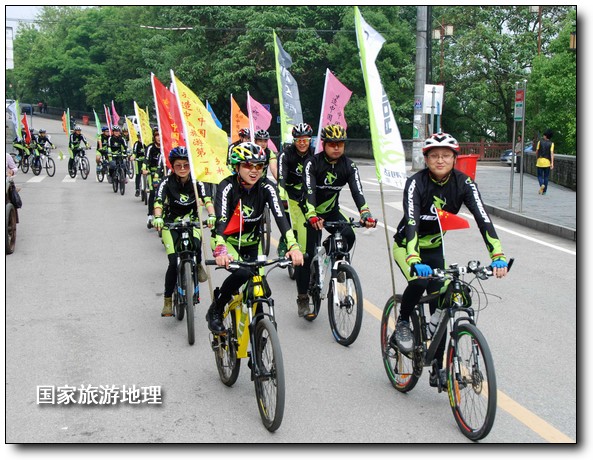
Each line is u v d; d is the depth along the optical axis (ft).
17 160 85.81
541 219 41.81
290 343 20.49
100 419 15.17
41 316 22.80
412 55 120.88
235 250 16.84
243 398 16.44
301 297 22.52
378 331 21.61
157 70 130.00
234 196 16.15
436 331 15.12
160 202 21.58
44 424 14.89
